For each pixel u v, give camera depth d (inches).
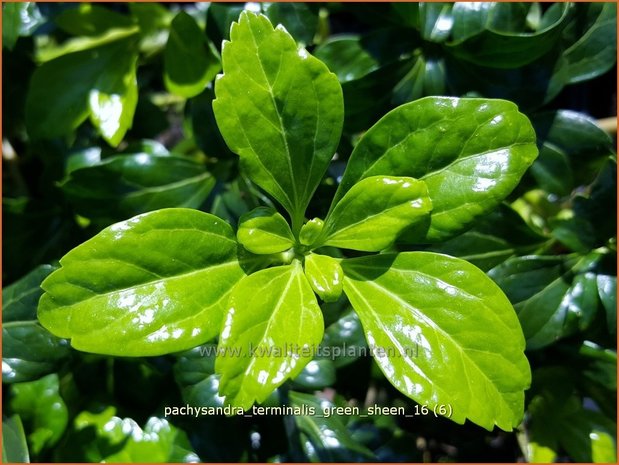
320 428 6.9
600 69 6.8
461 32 6.6
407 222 5.0
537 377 7.3
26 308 6.5
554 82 6.6
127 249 4.9
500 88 6.6
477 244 6.7
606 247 6.8
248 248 5.2
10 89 8.4
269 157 5.1
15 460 6.3
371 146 5.3
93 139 8.2
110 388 7.4
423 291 5.1
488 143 5.1
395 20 6.9
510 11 6.6
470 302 5.0
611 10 6.8
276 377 4.5
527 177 6.8
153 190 7.1
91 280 4.8
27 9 7.3
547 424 7.5
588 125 6.7
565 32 6.8
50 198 7.8
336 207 5.3
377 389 7.9
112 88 7.4
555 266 6.7
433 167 5.2
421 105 5.1
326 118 5.2
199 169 7.3
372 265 5.3
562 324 6.5
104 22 7.9
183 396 6.6
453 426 7.7
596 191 6.7
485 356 4.9
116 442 6.9
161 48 8.3
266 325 4.8
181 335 4.8
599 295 6.6
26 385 6.9
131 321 4.8
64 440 6.9
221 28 6.7
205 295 5.0
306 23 6.7
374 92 6.7
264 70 5.0
